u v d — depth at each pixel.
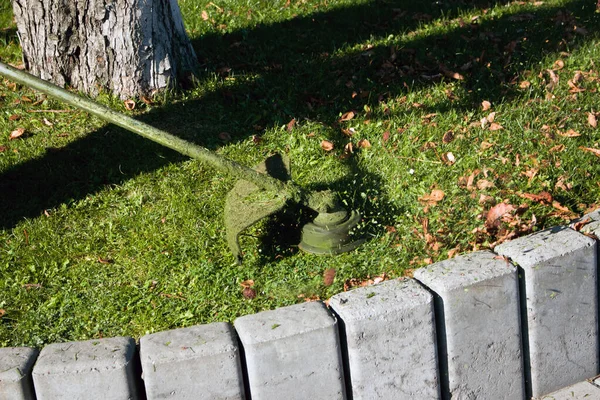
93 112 4.00
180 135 5.37
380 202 4.63
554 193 4.52
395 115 5.45
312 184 4.87
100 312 4.03
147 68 5.66
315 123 5.42
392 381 3.47
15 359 3.28
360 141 5.18
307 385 3.38
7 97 5.77
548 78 5.82
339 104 5.68
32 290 4.21
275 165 4.63
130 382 3.25
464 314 3.49
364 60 6.30
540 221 4.31
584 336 3.78
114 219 4.68
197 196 4.83
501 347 3.60
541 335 3.68
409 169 4.88
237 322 3.39
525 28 6.68
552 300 3.64
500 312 3.54
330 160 5.07
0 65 3.96
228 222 4.25
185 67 5.92
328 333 3.32
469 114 5.34
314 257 4.30
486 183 4.54
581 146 4.93
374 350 3.40
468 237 4.20
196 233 4.52
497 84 5.79
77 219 4.71
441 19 7.05
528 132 5.07
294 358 3.33
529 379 3.76
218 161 4.15
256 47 6.58
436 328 3.50
